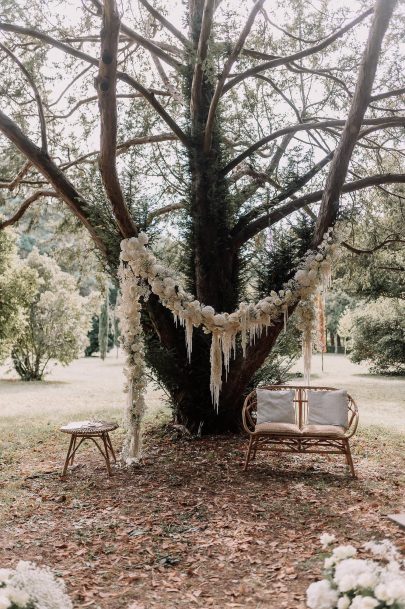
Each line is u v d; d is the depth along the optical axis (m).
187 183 8.89
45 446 8.39
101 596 3.61
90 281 24.30
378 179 8.41
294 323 8.95
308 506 5.39
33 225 13.52
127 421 7.08
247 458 6.76
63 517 5.12
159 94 10.60
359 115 7.29
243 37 6.96
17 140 7.93
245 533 4.69
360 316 22.91
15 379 21.95
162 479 6.39
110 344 39.72
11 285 17.19
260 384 10.02
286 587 3.69
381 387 17.62
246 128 10.12
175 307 6.93
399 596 2.23
